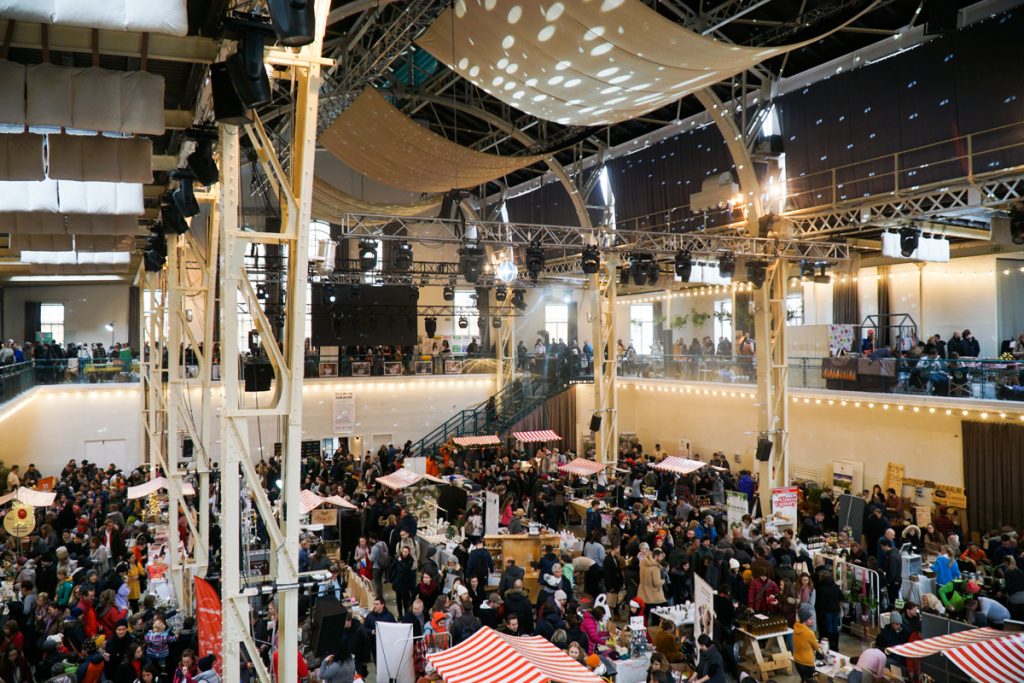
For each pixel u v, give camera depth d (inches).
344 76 582.2
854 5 384.8
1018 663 282.5
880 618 440.1
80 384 845.8
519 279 1029.2
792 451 808.3
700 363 922.7
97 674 320.5
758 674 410.0
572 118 534.6
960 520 627.8
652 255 731.4
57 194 352.2
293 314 237.3
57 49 237.1
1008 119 528.4
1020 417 582.2
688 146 816.9
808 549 534.6
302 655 343.3
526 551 550.9
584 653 349.4
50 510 587.2
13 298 1008.9
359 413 992.9
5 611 406.9
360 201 829.8
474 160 638.5
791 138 705.0
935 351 685.9
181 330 508.4
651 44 392.5
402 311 936.9
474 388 1078.4
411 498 660.7
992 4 539.8
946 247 697.6
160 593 478.6
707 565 467.8
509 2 377.4
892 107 609.6
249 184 976.9
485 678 266.8
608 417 814.5
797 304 960.9
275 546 237.5
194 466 492.4
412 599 483.2
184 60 247.6
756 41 438.0
